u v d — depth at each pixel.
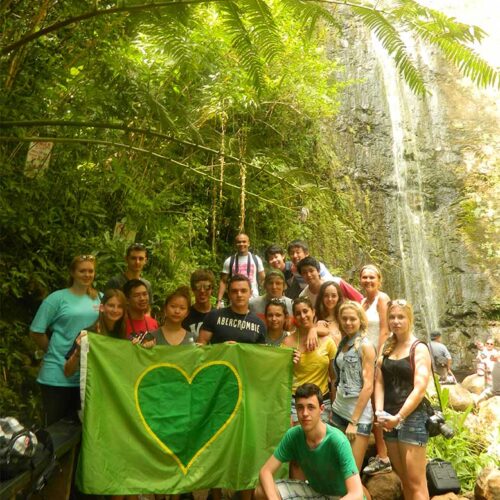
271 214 11.20
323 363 5.01
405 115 16.31
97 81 5.18
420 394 4.46
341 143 14.94
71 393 4.67
